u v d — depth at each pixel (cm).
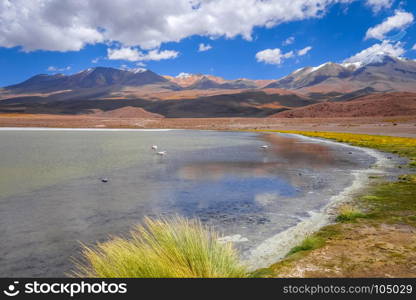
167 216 951
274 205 1080
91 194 1250
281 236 763
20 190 1317
